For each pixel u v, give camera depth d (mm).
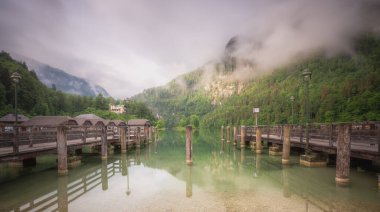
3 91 67062
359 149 10641
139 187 9992
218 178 11609
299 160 15539
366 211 7055
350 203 7727
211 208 7340
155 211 7156
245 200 8109
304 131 17797
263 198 8312
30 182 10891
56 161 15719
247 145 26703
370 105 46969
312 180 10680
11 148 11602
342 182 9812
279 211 7074
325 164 13797
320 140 16156
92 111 105188
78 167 14664
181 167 14734
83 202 8078
